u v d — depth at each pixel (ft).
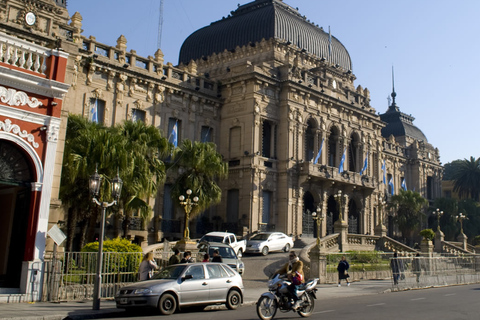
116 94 139.54
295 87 167.73
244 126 159.43
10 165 66.23
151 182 106.32
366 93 205.67
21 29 112.88
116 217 123.75
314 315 57.31
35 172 67.46
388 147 262.26
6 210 71.72
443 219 259.80
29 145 66.74
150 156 112.88
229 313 60.29
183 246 92.07
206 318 54.65
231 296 65.46
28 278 65.10
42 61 70.08
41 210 67.26
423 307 64.23
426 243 153.79
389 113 294.05
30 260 65.82
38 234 66.64
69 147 96.68
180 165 134.72
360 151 197.57
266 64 165.58
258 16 187.01
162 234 144.46
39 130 68.13
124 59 142.10
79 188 98.32
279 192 162.50
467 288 100.73
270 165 162.20
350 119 193.06
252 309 65.57
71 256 71.41
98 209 99.50
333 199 183.11
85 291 71.00
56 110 70.03
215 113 164.76
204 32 201.57
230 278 65.98
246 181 155.33
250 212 152.46
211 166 131.34
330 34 198.29
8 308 58.29
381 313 57.93
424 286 102.83
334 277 108.37
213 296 63.21
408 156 275.80
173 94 153.58
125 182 99.19
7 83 65.67
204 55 196.34
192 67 163.84
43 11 119.65
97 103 135.95
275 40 175.83
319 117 177.68
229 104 164.96
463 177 285.23
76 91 130.21
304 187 167.32
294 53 183.42
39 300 66.03
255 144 156.87
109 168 95.91
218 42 193.77
